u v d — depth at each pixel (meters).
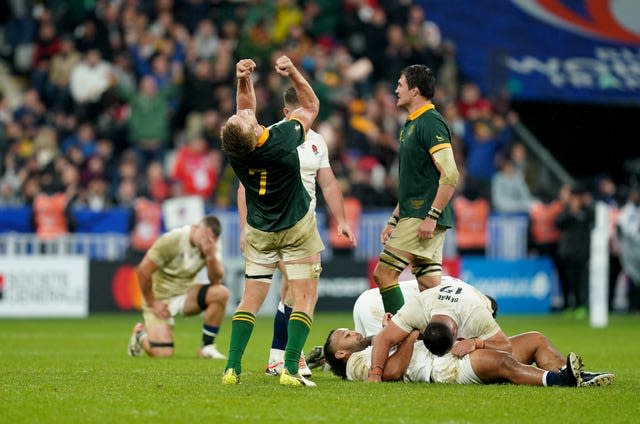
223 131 30.75
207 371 39.03
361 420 26.39
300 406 28.47
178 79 90.56
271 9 94.31
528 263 86.31
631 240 86.88
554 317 82.12
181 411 27.59
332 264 81.62
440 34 103.00
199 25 97.12
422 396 30.36
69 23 97.50
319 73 90.00
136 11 95.12
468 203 85.62
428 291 33.69
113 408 28.12
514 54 103.00
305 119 32.56
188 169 84.12
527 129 108.19
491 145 91.38
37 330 64.75
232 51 91.00
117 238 80.81
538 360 34.41
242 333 32.97
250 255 32.81
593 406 28.78
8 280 77.94
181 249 46.09
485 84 100.88
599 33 105.19
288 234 32.22
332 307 81.56
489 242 86.50
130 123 88.44
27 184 82.50
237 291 80.44
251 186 31.86
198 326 71.81
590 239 82.88
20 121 90.06
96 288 79.19
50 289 78.31
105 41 93.19
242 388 32.12
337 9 97.75
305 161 37.19
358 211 83.69
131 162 83.06
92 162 84.12
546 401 29.50
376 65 95.19
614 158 108.94
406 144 37.50
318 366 38.31
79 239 80.38
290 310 37.19
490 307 34.16
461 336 33.34
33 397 30.27
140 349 47.16
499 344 33.16
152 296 46.72
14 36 99.44
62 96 92.25
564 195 84.56
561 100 101.12
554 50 103.88
